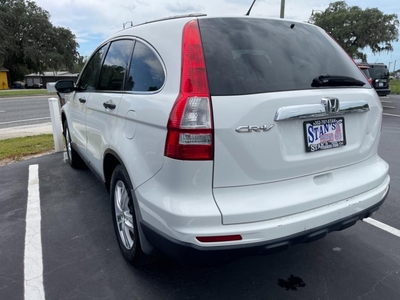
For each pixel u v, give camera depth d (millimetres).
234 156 1956
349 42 37500
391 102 17469
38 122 12336
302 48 2451
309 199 2162
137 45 2672
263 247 1999
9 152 6496
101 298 2439
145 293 2488
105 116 3000
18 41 55125
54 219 3684
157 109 2100
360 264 2820
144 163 2232
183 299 2424
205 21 2254
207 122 1902
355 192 2408
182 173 1949
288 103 2072
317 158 2250
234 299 2420
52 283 2607
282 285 2568
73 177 5016
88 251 3041
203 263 1982
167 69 2172
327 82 2285
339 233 3324
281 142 2086
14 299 2438
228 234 1933
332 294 2463
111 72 3109
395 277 2643
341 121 2365
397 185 4594
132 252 2662
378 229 3395
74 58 60469
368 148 2605
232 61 2086
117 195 2859
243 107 1945
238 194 2012
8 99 24719
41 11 57594
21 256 2982
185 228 1936
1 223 3609
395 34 36125
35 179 4965
